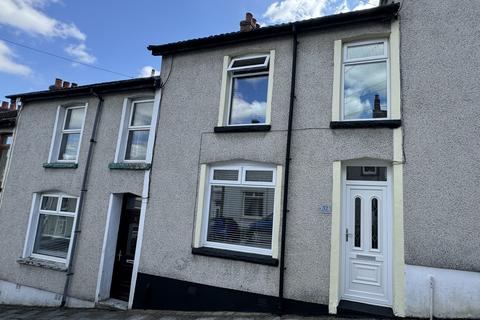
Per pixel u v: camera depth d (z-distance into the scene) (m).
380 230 5.59
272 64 6.78
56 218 9.03
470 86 5.23
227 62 7.36
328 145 5.93
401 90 5.61
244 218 6.61
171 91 7.90
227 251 6.48
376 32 6.00
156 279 7.00
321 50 6.39
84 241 8.14
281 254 5.80
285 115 6.42
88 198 8.38
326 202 5.75
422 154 5.30
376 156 5.57
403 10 5.87
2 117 11.26
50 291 8.27
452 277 4.87
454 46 5.43
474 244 4.84
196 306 6.45
